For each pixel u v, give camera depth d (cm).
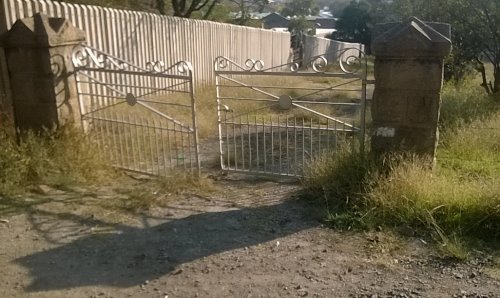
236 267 396
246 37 1867
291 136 851
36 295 358
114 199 545
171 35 1217
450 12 1153
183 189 575
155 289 366
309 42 2925
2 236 449
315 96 1280
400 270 386
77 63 643
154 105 910
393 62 498
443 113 800
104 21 950
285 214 498
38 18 601
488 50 1136
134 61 1055
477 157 639
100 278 382
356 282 370
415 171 486
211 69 1492
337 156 550
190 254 420
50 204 524
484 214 445
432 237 432
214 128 891
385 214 468
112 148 665
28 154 586
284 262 402
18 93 630
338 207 498
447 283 365
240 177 632
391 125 515
